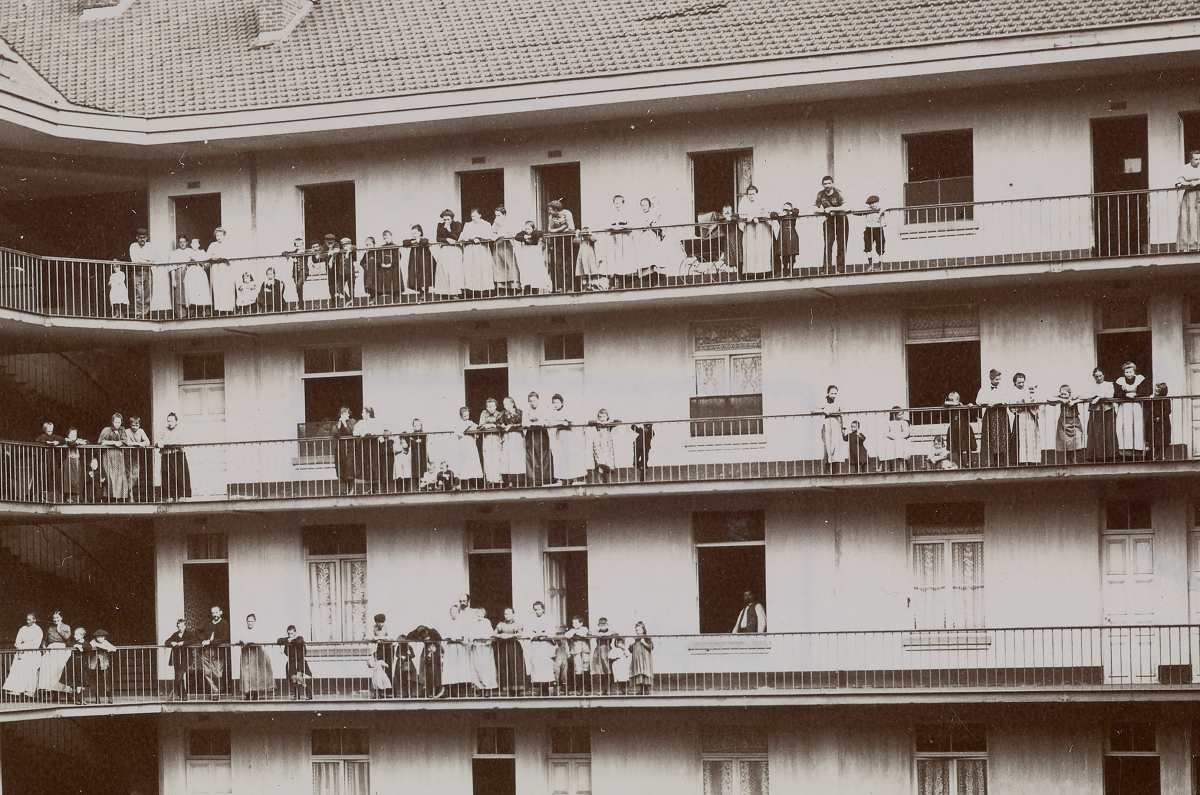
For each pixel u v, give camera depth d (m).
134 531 33.09
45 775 31.52
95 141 29.88
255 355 31.53
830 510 28.61
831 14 29.00
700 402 29.41
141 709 29.02
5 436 32.38
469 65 30.27
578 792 29.39
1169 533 27.05
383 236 30.08
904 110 28.45
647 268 28.92
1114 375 27.61
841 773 28.14
